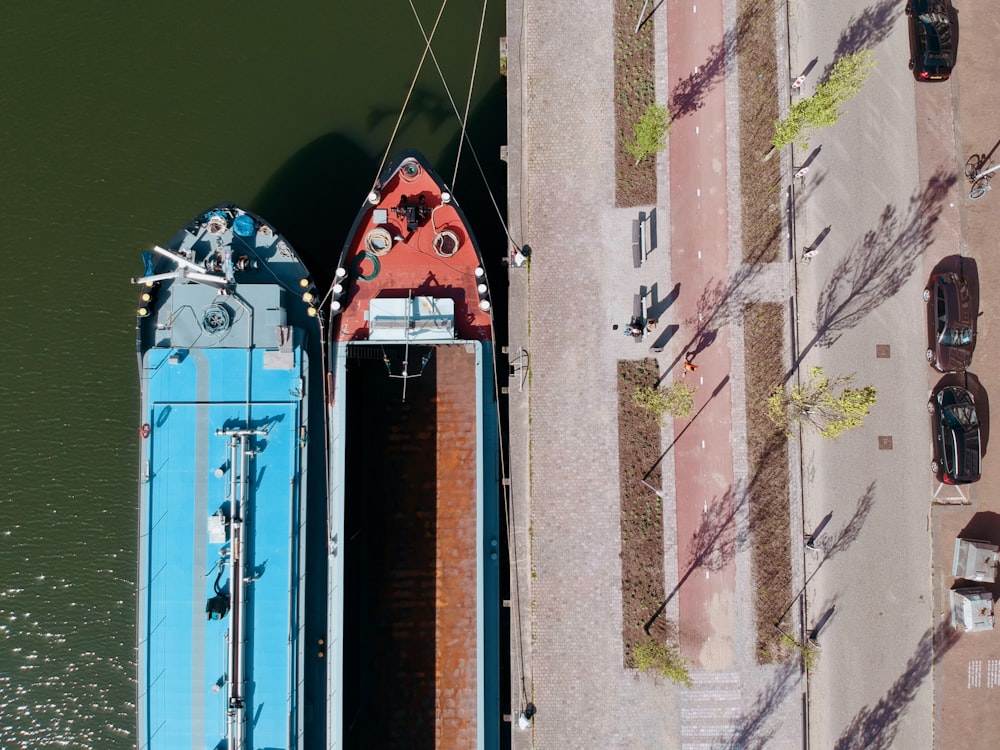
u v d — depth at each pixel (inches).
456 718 1211.2
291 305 1181.7
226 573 1119.6
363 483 1264.8
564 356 1270.9
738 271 1277.1
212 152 1354.6
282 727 1109.7
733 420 1266.0
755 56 1289.4
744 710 1237.1
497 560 1183.6
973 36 1311.5
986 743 1254.3
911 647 1261.1
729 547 1251.8
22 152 1341.0
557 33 1298.0
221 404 1127.0
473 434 1264.8
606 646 1240.2
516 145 1291.8
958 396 1257.4
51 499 1290.6
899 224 1293.1
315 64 1373.0
